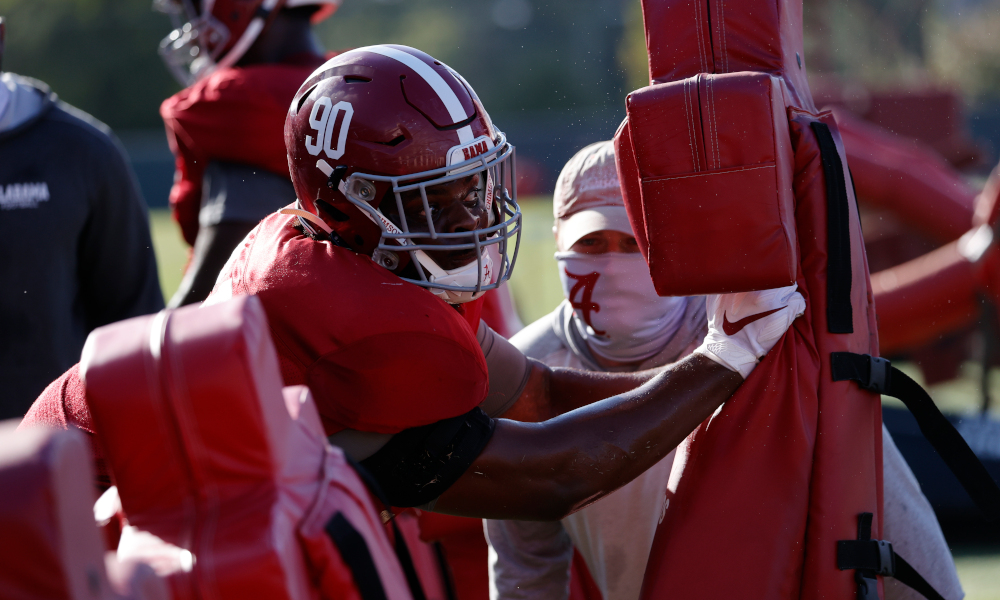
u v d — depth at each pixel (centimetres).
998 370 2452
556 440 512
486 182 566
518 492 508
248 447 354
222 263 974
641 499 649
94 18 10269
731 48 547
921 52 7638
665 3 557
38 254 868
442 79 552
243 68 1015
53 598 271
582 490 515
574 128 5828
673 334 682
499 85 12194
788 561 518
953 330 1989
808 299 535
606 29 10281
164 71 10225
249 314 362
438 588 844
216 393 348
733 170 507
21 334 862
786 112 537
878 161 2211
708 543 521
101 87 10150
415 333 497
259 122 961
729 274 515
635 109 519
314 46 1080
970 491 544
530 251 3828
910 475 651
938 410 538
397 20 13800
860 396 537
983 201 1930
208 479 355
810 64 4512
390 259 552
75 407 535
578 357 716
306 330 499
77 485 282
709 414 532
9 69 10175
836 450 523
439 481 502
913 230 2250
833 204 536
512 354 640
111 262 942
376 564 379
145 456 354
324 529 355
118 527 389
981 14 8475
